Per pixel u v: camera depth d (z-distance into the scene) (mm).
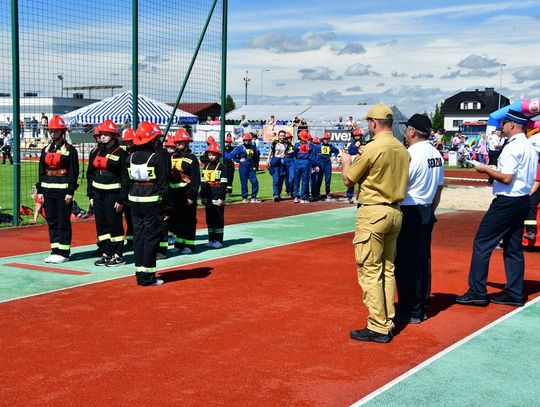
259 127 50688
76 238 12609
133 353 5906
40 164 10156
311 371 5508
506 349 6137
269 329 6699
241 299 7926
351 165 6273
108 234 9945
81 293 8148
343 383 5242
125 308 7453
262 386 5160
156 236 8555
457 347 6176
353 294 8227
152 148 8547
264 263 10203
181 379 5289
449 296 8289
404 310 7078
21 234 13008
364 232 6211
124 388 5086
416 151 6801
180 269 9711
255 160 20266
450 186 26688
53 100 32469
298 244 12078
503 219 7578
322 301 7859
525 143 7516
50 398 4879
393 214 6195
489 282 9180
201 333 6531
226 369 5527
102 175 9812
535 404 4871
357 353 5992
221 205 11516
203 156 11945
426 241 7008
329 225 14836
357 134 20031
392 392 5051
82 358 5762
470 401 4902
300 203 19938
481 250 7719
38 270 9547
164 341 6262
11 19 13414
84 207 18203
